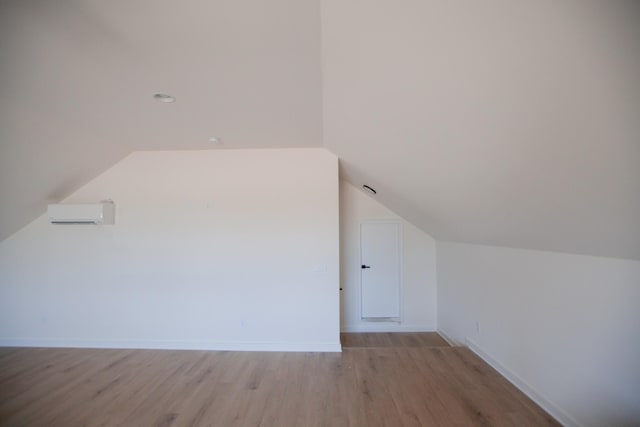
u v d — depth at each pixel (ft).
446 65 4.99
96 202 13.37
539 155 5.37
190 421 7.91
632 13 3.00
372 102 7.33
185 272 13.12
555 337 8.04
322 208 13.03
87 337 13.20
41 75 7.32
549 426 7.56
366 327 17.84
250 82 7.58
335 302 12.85
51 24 5.60
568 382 7.57
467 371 10.67
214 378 10.25
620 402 6.26
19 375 10.53
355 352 12.57
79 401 8.86
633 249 5.77
